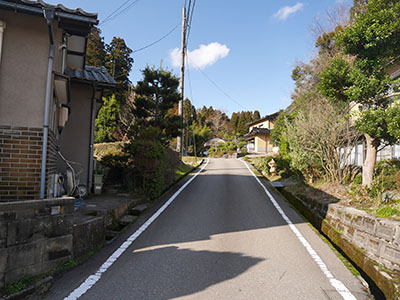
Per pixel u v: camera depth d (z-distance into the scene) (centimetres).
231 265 399
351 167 998
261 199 952
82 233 419
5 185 469
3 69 477
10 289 293
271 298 308
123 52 2800
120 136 1967
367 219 513
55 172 677
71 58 884
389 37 648
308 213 830
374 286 416
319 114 998
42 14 461
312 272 380
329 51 1581
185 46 1762
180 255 435
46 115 492
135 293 310
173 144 3180
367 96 678
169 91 1511
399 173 652
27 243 323
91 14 502
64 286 321
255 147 3612
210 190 1123
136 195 861
